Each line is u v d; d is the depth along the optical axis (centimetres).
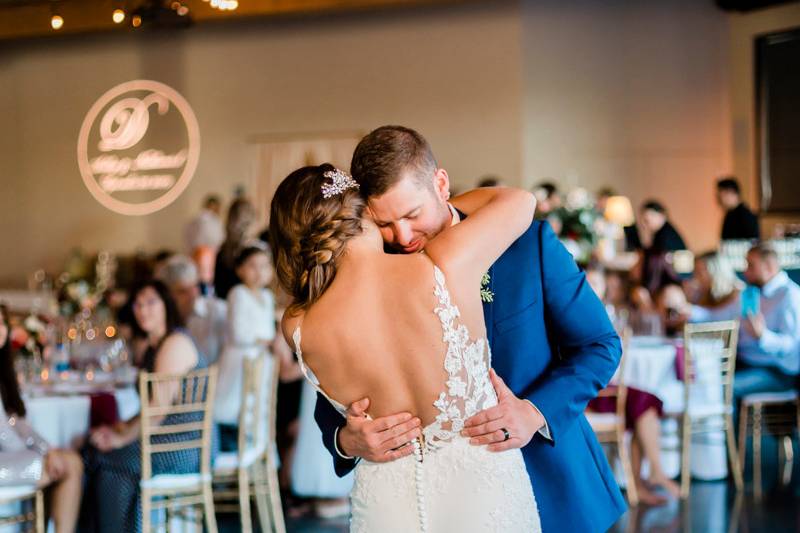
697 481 625
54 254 1379
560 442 229
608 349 227
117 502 438
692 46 1205
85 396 455
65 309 980
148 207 1342
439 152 1233
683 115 1208
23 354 519
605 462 244
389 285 191
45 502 440
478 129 1220
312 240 191
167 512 457
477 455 194
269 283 600
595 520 231
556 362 234
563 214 912
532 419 205
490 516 193
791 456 698
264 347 558
